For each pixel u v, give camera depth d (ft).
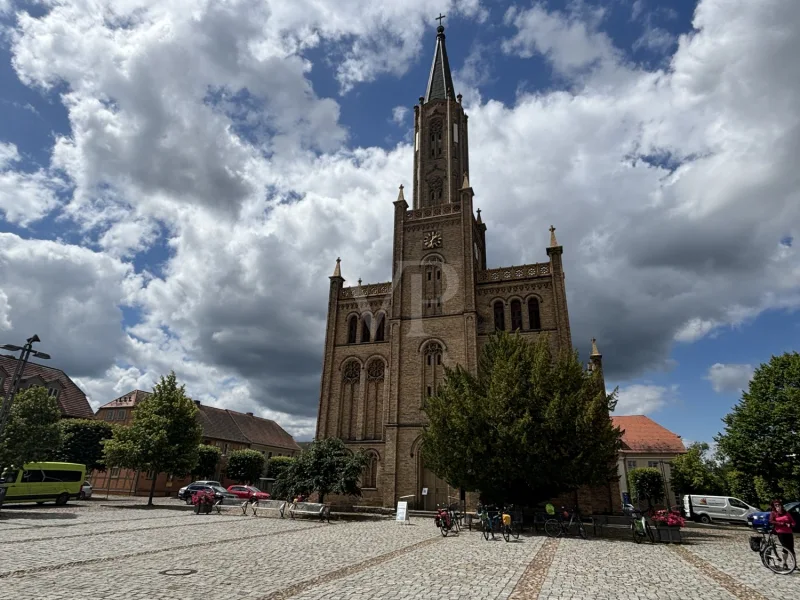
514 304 146.51
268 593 37.04
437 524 81.00
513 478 93.40
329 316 165.37
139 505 136.67
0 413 99.04
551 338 137.90
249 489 157.79
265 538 71.46
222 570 45.78
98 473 211.82
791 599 39.32
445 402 105.09
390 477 134.72
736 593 41.11
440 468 104.37
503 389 96.43
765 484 130.62
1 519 88.58
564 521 87.61
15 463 98.78
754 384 137.49
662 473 201.16
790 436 124.47
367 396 151.53
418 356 145.69
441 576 44.96
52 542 61.16
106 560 49.96
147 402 141.38
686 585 43.68
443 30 215.51
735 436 135.54
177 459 136.15
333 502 139.13
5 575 41.27
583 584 42.96
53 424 107.65
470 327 142.00
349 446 145.89
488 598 36.78
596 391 101.55
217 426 262.06
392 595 37.09
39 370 200.44
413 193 185.47
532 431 92.12
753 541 60.75
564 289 140.97
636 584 43.55
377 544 67.51
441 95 197.16
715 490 183.42
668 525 81.82
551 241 146.20
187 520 96.58
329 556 55.83
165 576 42.32
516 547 67.62
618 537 85.46
